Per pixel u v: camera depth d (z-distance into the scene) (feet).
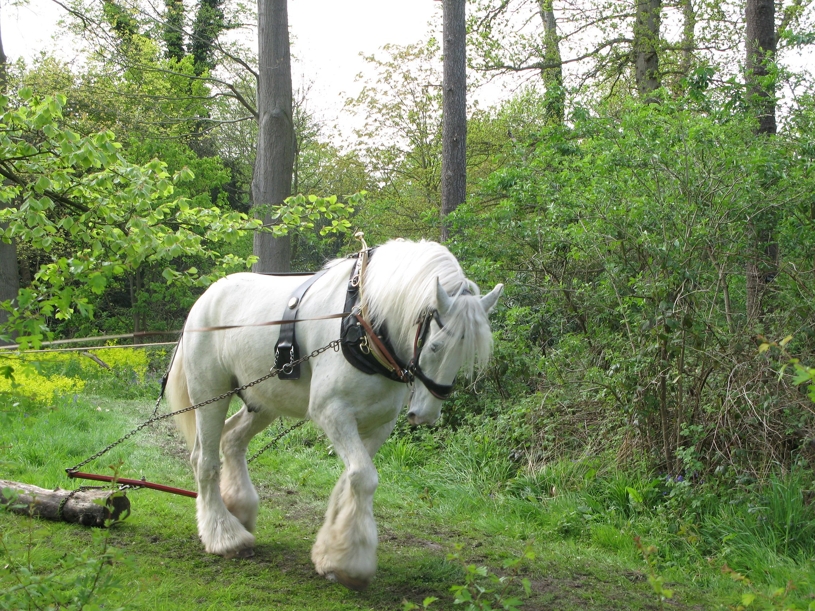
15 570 8.86
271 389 13.50
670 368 16.15
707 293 16.99
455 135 32.96
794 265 16.93
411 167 60.90
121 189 11.62
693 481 16.02
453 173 32.94
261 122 35.45
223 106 70.18
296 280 14.15
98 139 10.48
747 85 21.47
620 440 18.17
